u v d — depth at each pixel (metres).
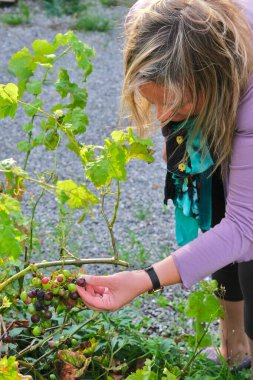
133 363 2.29
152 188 4.16
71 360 2.00
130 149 1.94
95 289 1.82
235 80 1.68
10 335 2.11
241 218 1.78
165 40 1.67
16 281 2.08
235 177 1.78
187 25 1.67
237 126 1.75
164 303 3.00
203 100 1.72
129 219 3.78
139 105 1.91
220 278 2.39
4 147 4.65
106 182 1.89
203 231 2.20
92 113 5.22
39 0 7.65
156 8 1.73
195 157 2.00
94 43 6.62
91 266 3.31
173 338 2.78
